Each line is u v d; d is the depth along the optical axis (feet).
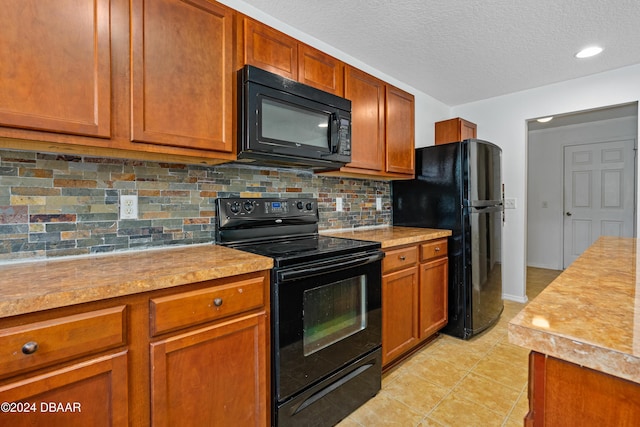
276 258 4.40
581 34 7.12
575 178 15.28
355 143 6.94
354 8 6.17
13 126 3.14
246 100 4.77
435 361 7.12
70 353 2.84
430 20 6.57
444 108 12.07
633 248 4.88
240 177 6.12
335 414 5.14
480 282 8.29
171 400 3.47
